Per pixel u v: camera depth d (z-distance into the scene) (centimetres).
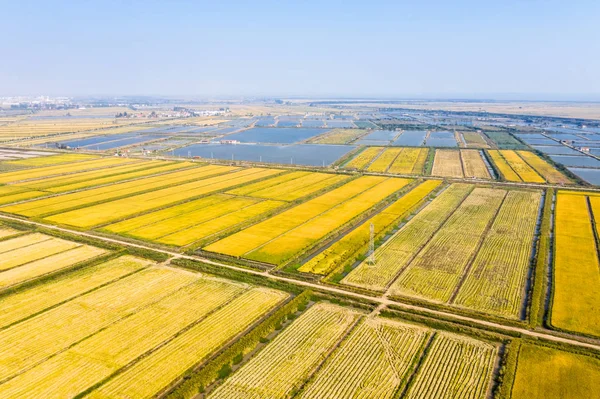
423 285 6378
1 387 4300
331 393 4209
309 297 6047
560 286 6291
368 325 5356
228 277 6644
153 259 7338
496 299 5978
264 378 4428
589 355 4712
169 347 4938
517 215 9712
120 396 4188
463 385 4309
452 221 9306
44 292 6200
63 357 4766
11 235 8425
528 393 4147
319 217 9550
